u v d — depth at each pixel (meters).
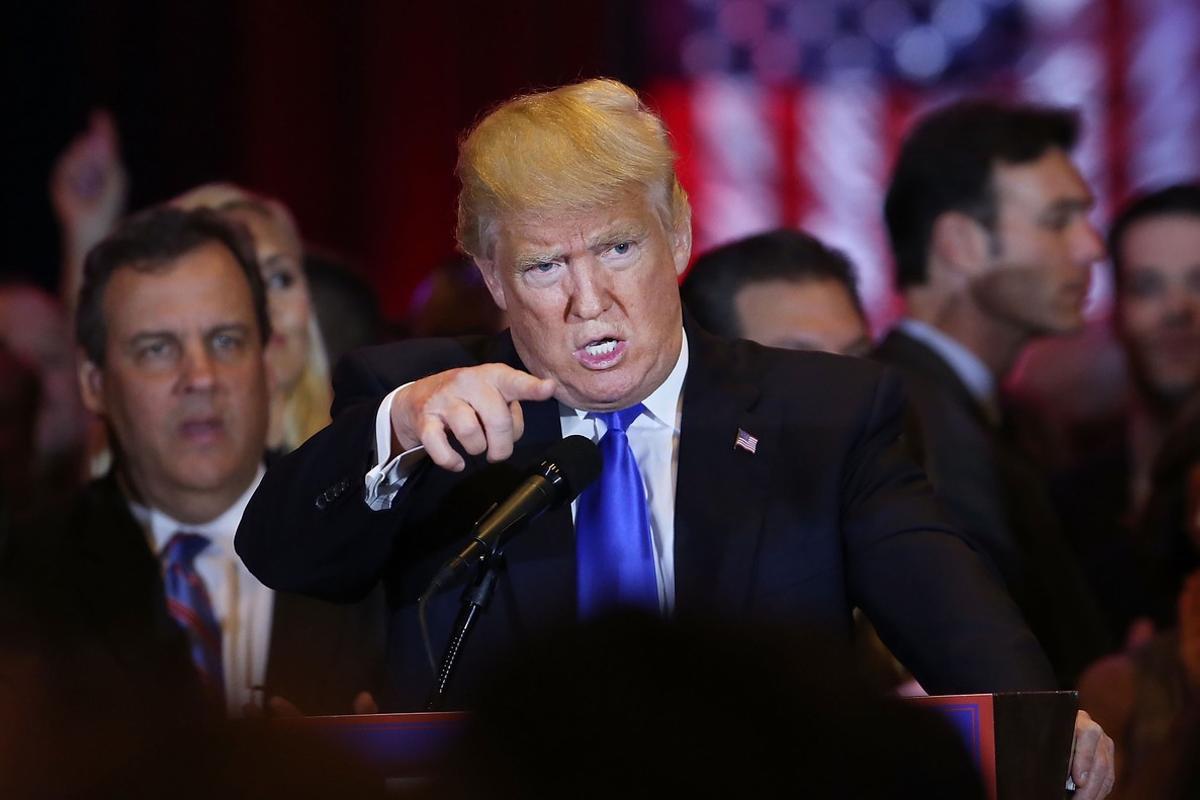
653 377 6.96
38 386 17.52
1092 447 22.31
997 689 6.33
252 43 27.06
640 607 2.95
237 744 3.07
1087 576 15.42
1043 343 22.70
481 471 7.25
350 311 14.03
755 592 6.88
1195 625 11.59
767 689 2.86
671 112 30.50
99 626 10.47
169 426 10.77
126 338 10.81
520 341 6.93
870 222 30.64
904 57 31.11
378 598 10.48
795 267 12.02
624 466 7.08
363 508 6.63
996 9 31.05
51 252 24.86
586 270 6.66
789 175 30.73
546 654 2.91
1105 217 30.42
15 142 24.98
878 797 2.88
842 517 7.10
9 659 9.92
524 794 2.86
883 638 6.91
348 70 27.81
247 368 11.00
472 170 6.70
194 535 10.98
